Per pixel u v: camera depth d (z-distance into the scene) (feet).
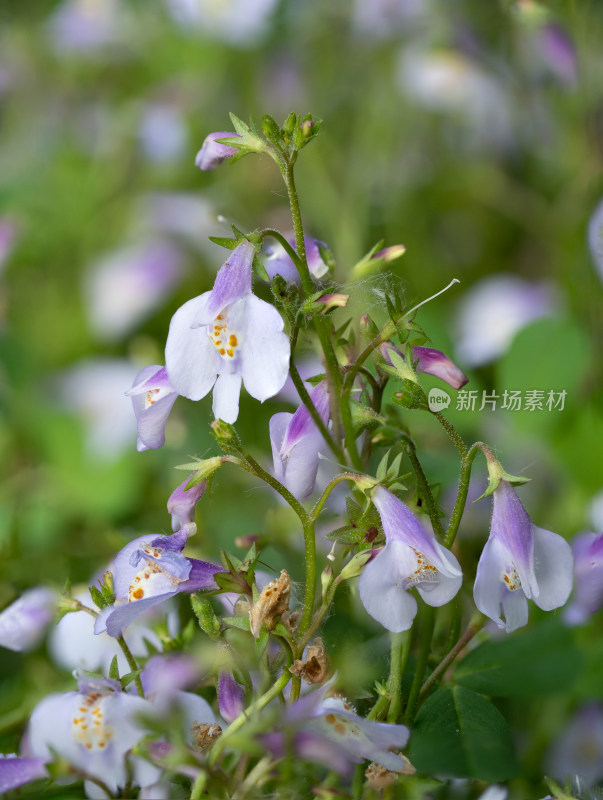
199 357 0.63
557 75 1.19
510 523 0.62
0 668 0.79
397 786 0.63
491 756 0.64
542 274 1.20
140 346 1.15
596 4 1.13
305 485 0.66
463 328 1.09
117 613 0.62
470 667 0.67
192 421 0.95
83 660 0.74
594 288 1.04
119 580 0.64
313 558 0.63
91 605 0.75
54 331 1.18
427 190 1.25
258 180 1.22
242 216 1.22
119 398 1.02
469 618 0.73
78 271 1.23
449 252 1.23
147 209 1.25
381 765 0.63
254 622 0.62
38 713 0.63
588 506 0.83
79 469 0.93
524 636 0.67
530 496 0.84
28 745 0.70
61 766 0.61
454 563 0.61
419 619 0.70
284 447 0.66
